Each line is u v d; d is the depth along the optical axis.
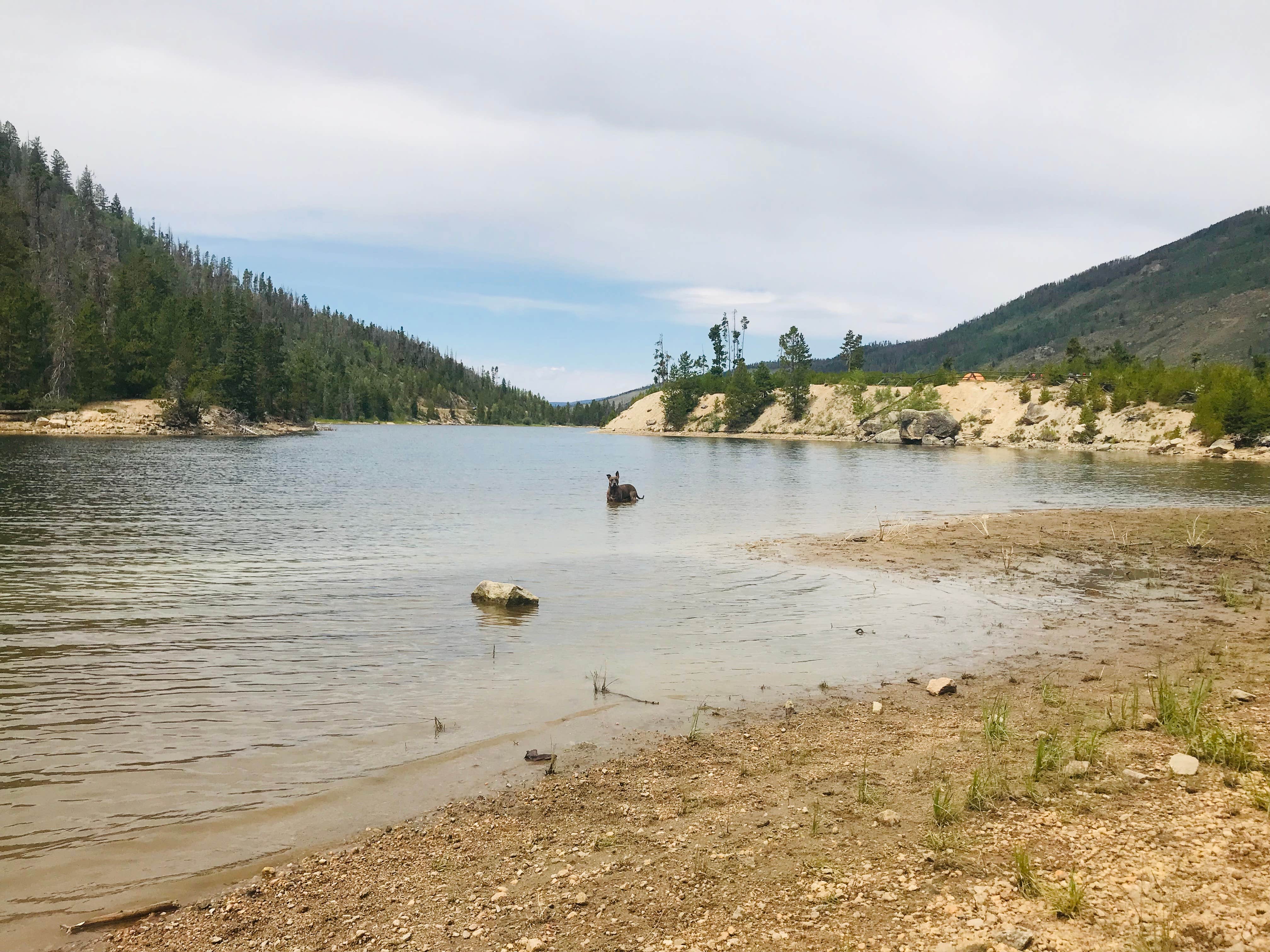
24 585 18.19
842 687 11.99
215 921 6.00
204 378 122.12
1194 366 119.69
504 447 117.31
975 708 10.79
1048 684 11.74
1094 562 22.97
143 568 20.61
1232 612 16.50
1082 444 112.19
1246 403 89.00
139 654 12.90
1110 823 6.91
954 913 5.62
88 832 7.25
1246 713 9.79
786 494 46.28
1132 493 45.53
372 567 21.62
